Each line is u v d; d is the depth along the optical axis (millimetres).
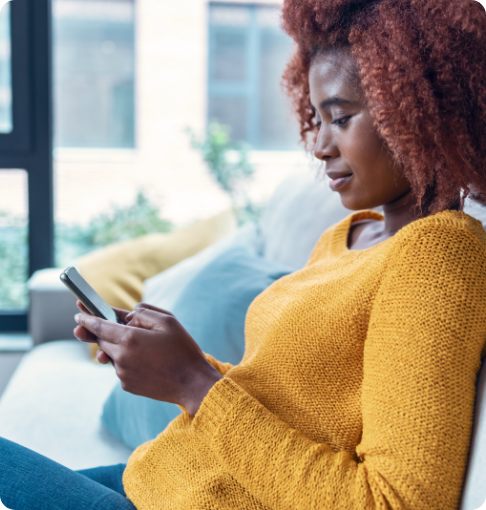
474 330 510
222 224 1806
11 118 2029
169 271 1555
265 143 5180
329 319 611
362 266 618
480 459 478
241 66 5070
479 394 517
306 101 893
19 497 635
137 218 2803
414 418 492
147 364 629
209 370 643
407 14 584
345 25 632
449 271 521
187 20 4914
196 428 605
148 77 4965
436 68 570
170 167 5094
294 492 529
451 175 582
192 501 595
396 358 518
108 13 4871
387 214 716
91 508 627
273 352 652
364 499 497
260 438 564
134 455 737
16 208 2139
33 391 1345
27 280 2141
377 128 617
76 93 4977
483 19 566
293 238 1327
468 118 579
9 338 2000
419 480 479
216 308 1120
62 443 1115
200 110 5051
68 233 2654
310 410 609
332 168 674
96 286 1628
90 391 1361
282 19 780
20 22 1985
